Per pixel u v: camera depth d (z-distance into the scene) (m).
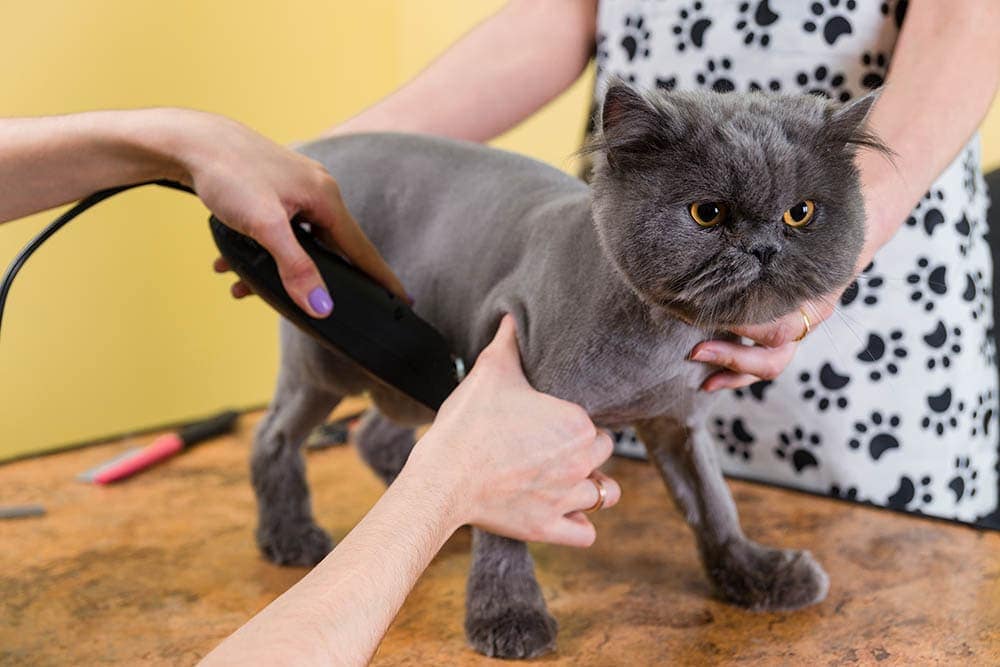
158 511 1.08
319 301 0.82
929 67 0.98
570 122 1.96
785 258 0.71
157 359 1.76
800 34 1.14
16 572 0.95
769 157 0.70
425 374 0.87
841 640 0.81
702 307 0.73
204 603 0.89
